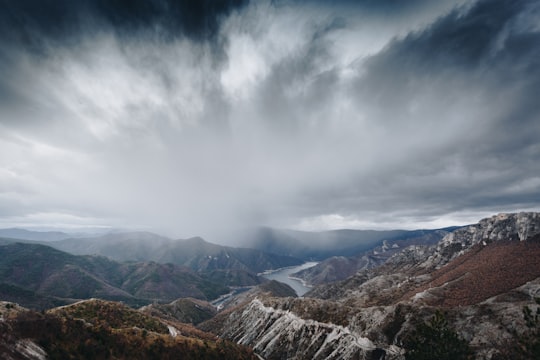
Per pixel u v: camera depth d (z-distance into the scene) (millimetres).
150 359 85375
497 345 76375
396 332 106438
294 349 143125
